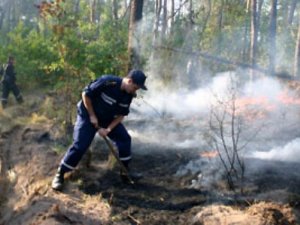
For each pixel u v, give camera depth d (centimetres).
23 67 1085
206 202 439
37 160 581
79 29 708
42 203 445
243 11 1627
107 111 471
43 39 1080
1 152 657
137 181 496
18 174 577
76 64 657
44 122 742
